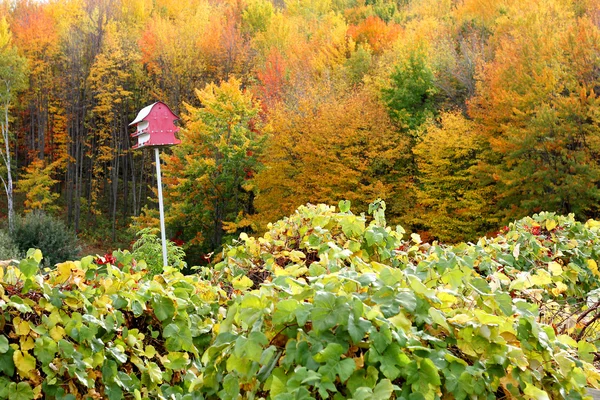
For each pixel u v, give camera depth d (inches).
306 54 1423.5
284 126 887.1
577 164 658.2
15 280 102.0
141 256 427.2
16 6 1739.7
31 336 97.7
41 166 1378.0
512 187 714.8
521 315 69.0
